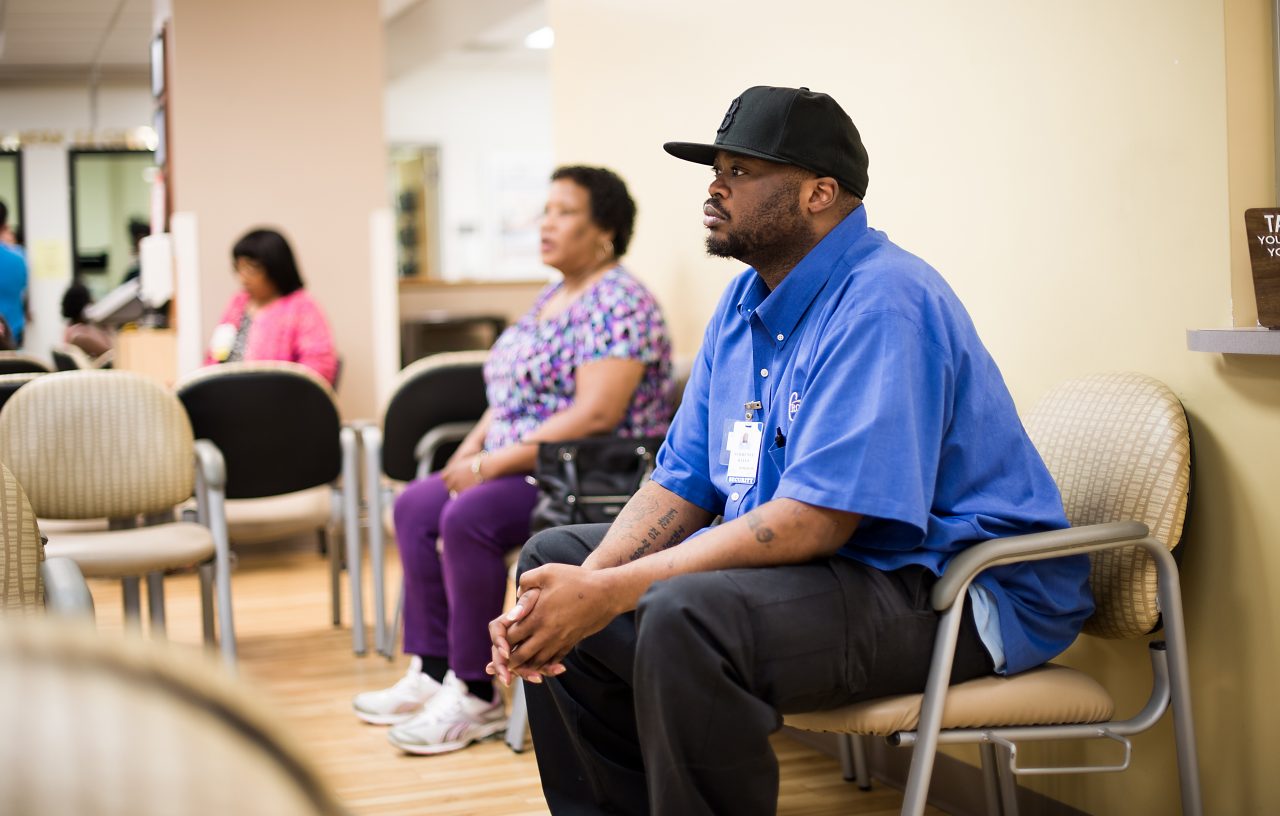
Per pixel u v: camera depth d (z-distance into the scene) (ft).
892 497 5.05
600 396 9.43
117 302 24.12
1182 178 6.00
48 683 1.12
